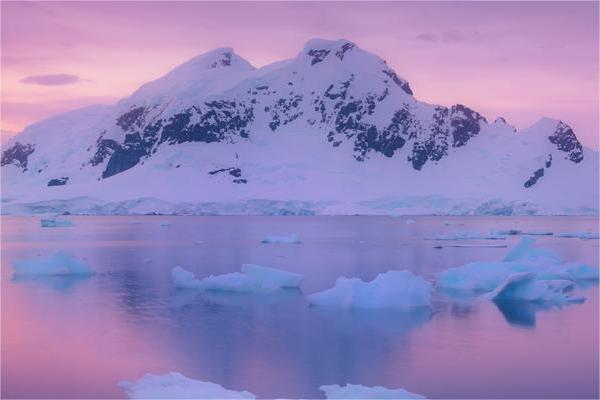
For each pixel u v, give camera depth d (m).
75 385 18.28
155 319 27.23
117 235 92.56
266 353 21.66
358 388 17.05
